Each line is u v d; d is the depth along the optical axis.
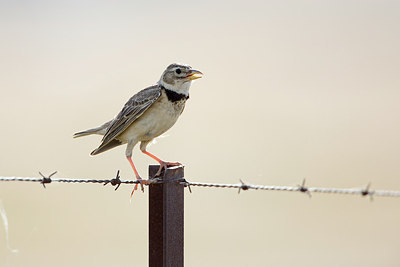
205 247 16.83
